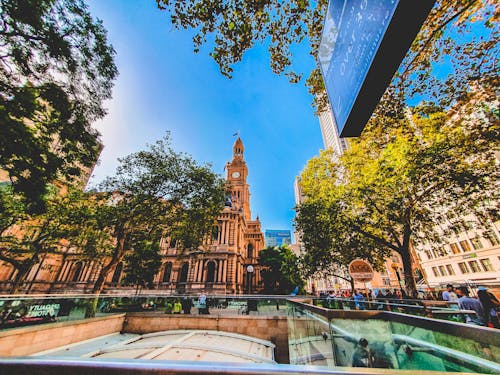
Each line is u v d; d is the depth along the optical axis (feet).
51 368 2.99
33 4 21.65
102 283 49.65
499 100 27.32
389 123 33.73
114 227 58.59
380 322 11.09
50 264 119.65
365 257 55.77
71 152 29.19
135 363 2.86
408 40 4.53
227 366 2.75
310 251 54.65
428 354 8.71
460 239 102.94
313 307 15.37
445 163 35.60
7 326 23.26
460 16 20.81
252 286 149.18
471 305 21.86
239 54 20.35
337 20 7.93
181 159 59.47
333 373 2.59
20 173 23.32
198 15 18.12
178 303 41.50
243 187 194.29
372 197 42.45
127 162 54.75
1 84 21.72
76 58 26.81
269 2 18.35
